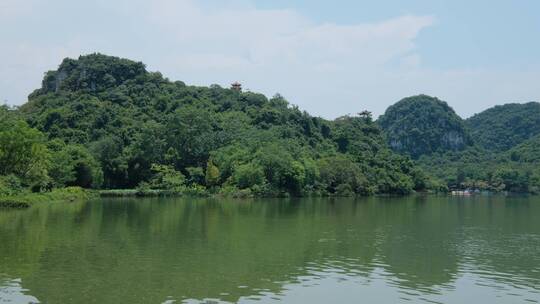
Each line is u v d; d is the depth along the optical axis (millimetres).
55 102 156250
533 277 30484
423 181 169875
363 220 62156
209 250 36969
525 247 41812
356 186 135875
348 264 33312
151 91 167000
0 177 74500
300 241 42562
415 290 27109
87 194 94688
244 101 177000
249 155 121188
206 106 165000
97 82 174375
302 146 149750
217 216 62688
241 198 107125
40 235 42125
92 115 137750
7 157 78000
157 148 122250
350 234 47906
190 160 126188
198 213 66500
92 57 184375
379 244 42125
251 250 37469
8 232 43406
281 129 152500
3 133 77188
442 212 79562
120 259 32875
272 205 86438
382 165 159375
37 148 80812
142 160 120375
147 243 39406
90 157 105875
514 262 35125
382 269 32062
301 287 27047
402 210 81938
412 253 38156
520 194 182875
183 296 24609
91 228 47344
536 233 51562
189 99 162750
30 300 23344
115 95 159750
